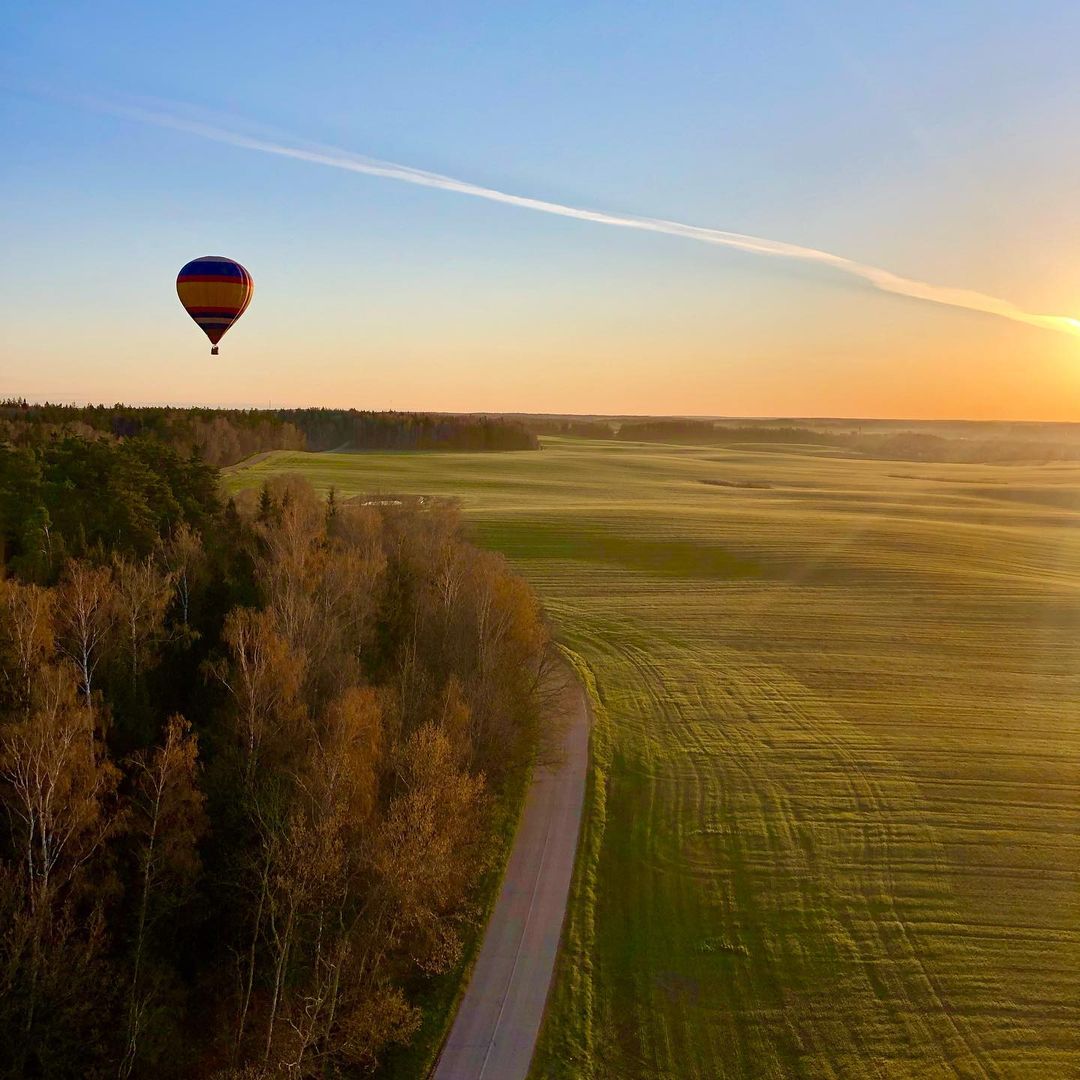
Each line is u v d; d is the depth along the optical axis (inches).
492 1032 879.7
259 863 898.1
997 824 1279.5
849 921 1055.0
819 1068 839.1
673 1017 906.7
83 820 796.0
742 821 1280.8
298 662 1061.1
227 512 1931.6
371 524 2001.7
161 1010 794.8
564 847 1213.7
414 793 909.2
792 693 1801.2
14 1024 715.4
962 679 1898.4
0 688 941.8
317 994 802.2
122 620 1114.7
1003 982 951.6
